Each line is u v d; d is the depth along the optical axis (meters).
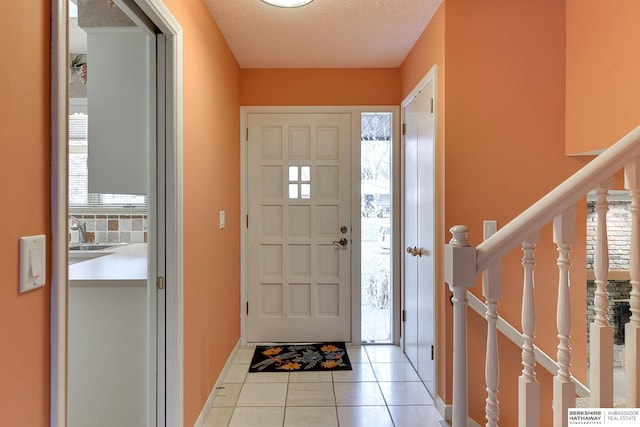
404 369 3.04
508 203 2.33
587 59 2.18
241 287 3.56
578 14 2.24
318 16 2.57
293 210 3.59
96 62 1.88
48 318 0.97
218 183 2.68
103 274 1.95
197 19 2.18
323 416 2.36
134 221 3.80
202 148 2.27
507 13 2.33
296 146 3.57
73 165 3.76
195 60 2.14
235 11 2.46
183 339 1.92
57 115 0.98
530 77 2.33
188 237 2.01
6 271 0.84
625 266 3.62
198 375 2.20
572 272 2.36
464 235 1.23
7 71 0.84
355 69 3.54
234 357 3.24
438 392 2.44
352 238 3.58
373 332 3.75
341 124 3.56
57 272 0.98
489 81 2.32
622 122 1.96
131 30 1.87
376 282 3.76
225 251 2.91
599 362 1.21
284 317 3.61
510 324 2.27
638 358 1.19
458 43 2.32
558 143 2.35
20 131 0.88
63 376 1.00
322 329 3.62
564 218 1.20
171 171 1.80
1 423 0.83
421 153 2.84
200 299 2.23
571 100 2.30
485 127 2.32
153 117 1.81
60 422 0.99
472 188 2.32
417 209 2.97
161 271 1.82
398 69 3.53
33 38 0.92
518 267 2.28
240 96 3.53
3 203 0.83
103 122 1.88
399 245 3.54
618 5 1.97
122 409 1.87
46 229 0.97
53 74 0.98
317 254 3.60
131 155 1.87
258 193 3.58
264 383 2.80
